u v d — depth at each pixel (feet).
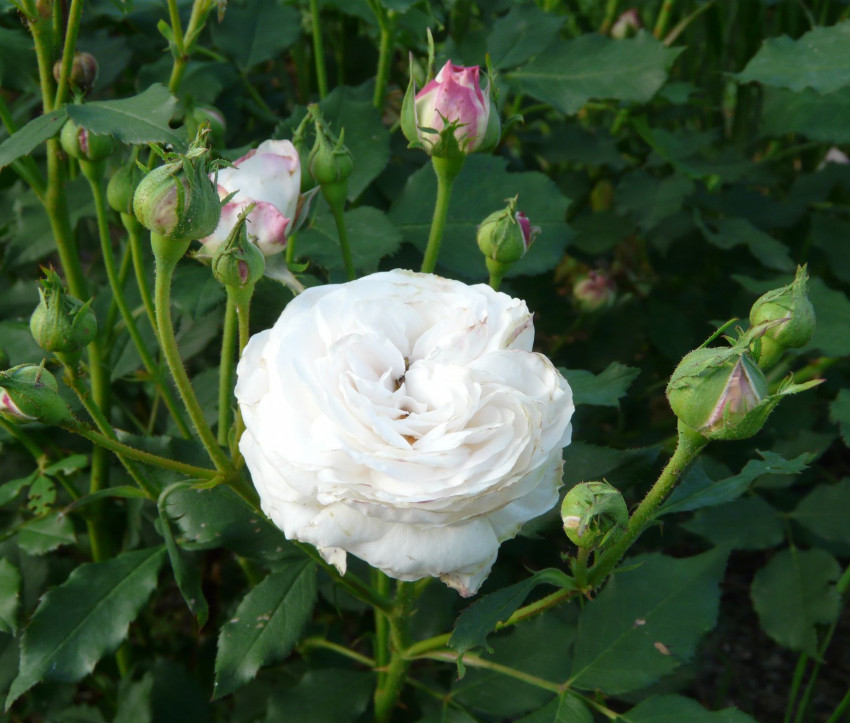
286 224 1.01
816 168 2.22
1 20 1.60
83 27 1.73
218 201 0.94
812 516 1.46
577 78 1.54
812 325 0.98
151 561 1.20
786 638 1.41
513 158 2.00
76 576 1.18
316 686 1.32
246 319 1.00
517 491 0.90
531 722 1.13
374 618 1.56
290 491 0.91
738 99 2.17
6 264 1.47
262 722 1.51
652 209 1.77
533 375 0.92
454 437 0.88
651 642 1.16
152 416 1.50
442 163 1.10
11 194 1.68
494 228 1.08
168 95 1.05
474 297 0.96
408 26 1.55
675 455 0.95
